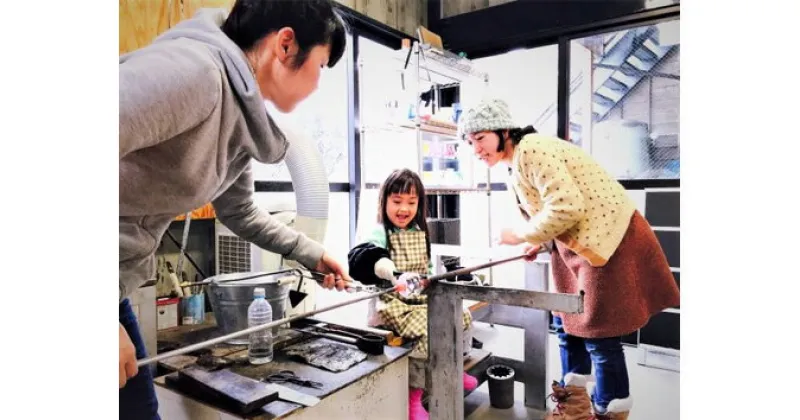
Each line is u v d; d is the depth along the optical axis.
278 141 1.09
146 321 1.28
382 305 1.72
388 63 2.77
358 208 2.61
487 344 2.62
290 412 1.04
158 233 1.01
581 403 1.83
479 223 2.99
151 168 0.88
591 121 2.89
